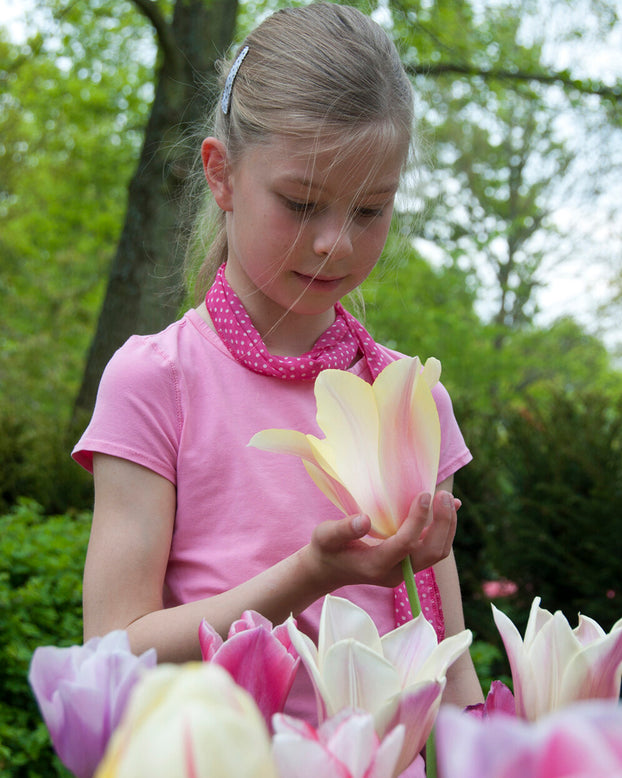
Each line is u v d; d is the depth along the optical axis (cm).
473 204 1641
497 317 1653
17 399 1086
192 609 100
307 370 126
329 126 109
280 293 117
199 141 177
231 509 119
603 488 355
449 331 1185
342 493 72
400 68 123
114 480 115
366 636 62
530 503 361
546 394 1223
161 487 117
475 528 380
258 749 32
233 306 128
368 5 241
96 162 1280
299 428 123
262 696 60
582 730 27
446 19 737
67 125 1283
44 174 1334
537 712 60
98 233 1288
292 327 132
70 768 51
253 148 116
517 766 27
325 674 56
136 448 116
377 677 55
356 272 117
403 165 124
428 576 125
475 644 330
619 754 27
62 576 329
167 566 122
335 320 138
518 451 387
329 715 55
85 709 49
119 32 909
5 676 292
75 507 522
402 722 54
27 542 351
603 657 58
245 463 120
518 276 1628
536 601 66
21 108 1215
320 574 86
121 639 55
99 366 566
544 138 1535
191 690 33
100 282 1360
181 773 31
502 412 424
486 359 1173
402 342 1182
